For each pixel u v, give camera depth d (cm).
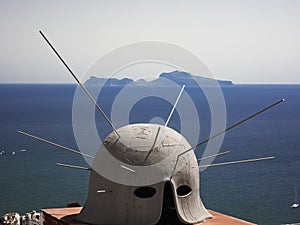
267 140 8456
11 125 10406
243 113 13488
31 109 14825
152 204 1656
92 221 1711
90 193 1761
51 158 6328
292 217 4075
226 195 4662
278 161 6406
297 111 14775
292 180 5272
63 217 1816
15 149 7094
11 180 5109
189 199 1730
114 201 1678
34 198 4469
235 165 6116
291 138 8669
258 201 4472
